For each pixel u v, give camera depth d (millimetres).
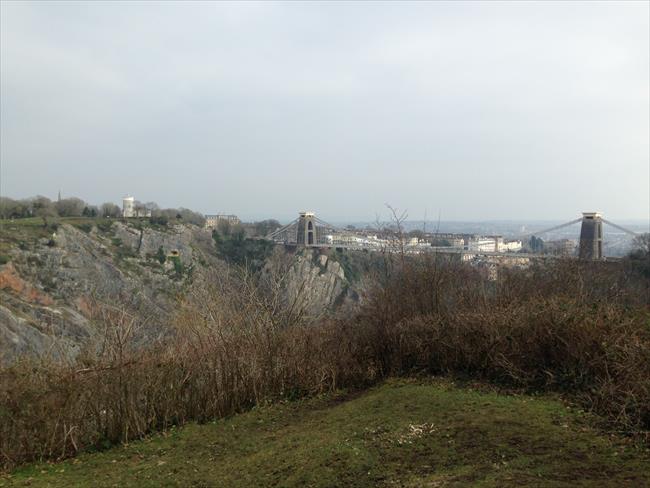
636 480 4262
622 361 6203
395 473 4770
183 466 5570
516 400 6902
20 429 5805
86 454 6086
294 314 9172
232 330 8211
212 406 7262
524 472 4492
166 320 8086
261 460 5453
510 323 7945
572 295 9516
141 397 6703
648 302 10359
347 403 7652
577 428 5656
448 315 9164
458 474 4559
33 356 6539
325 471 4902
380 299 10164
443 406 6762
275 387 8117
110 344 6762
